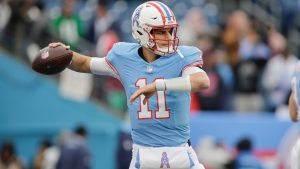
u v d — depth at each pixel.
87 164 36.28
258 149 39.50
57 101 41.62
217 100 40.69
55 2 49.44
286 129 39.44
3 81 41.66
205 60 41.22
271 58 43.34
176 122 20.86
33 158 41.59
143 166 20.95
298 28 49.50
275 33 45.38
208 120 39.66
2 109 41.84
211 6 49.75
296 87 23.05
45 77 41.62
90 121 41.53
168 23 20.53
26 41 40.72
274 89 42.16
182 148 21.00
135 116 20.97
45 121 41.72
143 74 20.91
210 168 38.00
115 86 42.06
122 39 46.06
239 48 43.62
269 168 39.38
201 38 43.22
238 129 39.56
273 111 42.03
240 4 49.62
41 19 40.22
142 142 21.06
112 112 41.56
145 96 19.77
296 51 48.44
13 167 39.00
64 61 21.36
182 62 20.66
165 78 20.75
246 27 44.47
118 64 21.23
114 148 40.97
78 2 49.03
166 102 20.69
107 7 48.91
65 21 42.19
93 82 41.75
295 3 49.72
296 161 23.08
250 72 42.97
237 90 43.03
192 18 45.72
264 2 49.72
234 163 37.16
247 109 42.56
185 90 19.97
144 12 20.67
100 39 43.22
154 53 20.94
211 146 38.66
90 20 44.53
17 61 41.34
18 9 40.59
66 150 36.00
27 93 41.66
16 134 41.84
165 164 20.89
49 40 40.28
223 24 47.25
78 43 42.03
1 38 41.38
